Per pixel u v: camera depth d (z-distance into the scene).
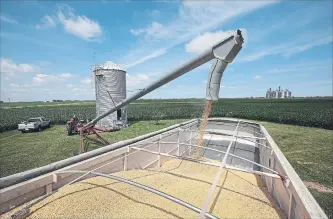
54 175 4.54
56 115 36.25
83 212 3.76
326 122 24.22
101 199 4.21
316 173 10.43
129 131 21.31
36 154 13.69
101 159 5.72
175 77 4.62
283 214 4.27
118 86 21.94
